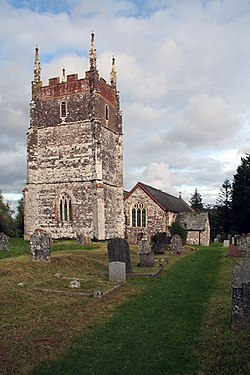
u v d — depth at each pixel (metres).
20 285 14.40
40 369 7.38
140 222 48.62
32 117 41.09
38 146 41.25
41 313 10.94
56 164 40.38
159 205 47.66
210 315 11.04
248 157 60.47
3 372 7.11
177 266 22.91
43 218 40.47
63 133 40.34
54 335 9.22
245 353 7.76
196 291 14.80
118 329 9.94
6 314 10.61
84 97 39.88
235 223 60.50
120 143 45.00
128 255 19.44
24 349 8.20
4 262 19.11
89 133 39.44
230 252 29.98
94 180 38.53
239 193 59.53
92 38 39.84
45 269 18.69
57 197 40.06
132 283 16.73
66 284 15.49
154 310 11.88
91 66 39.59
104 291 14.14
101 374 7.27
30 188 40.44
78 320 10.58
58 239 39.44
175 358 8.01
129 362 7.82
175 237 31.45
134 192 49.00
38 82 41.56
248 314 9.36
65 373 7.28
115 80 45.72
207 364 7.57
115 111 45.12
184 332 9.65
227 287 15.20
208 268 21.70
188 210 62.16
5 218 51.06
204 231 48.31
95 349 8.49
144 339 9.16
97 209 37.88
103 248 30.59
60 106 40.66
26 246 30.92
